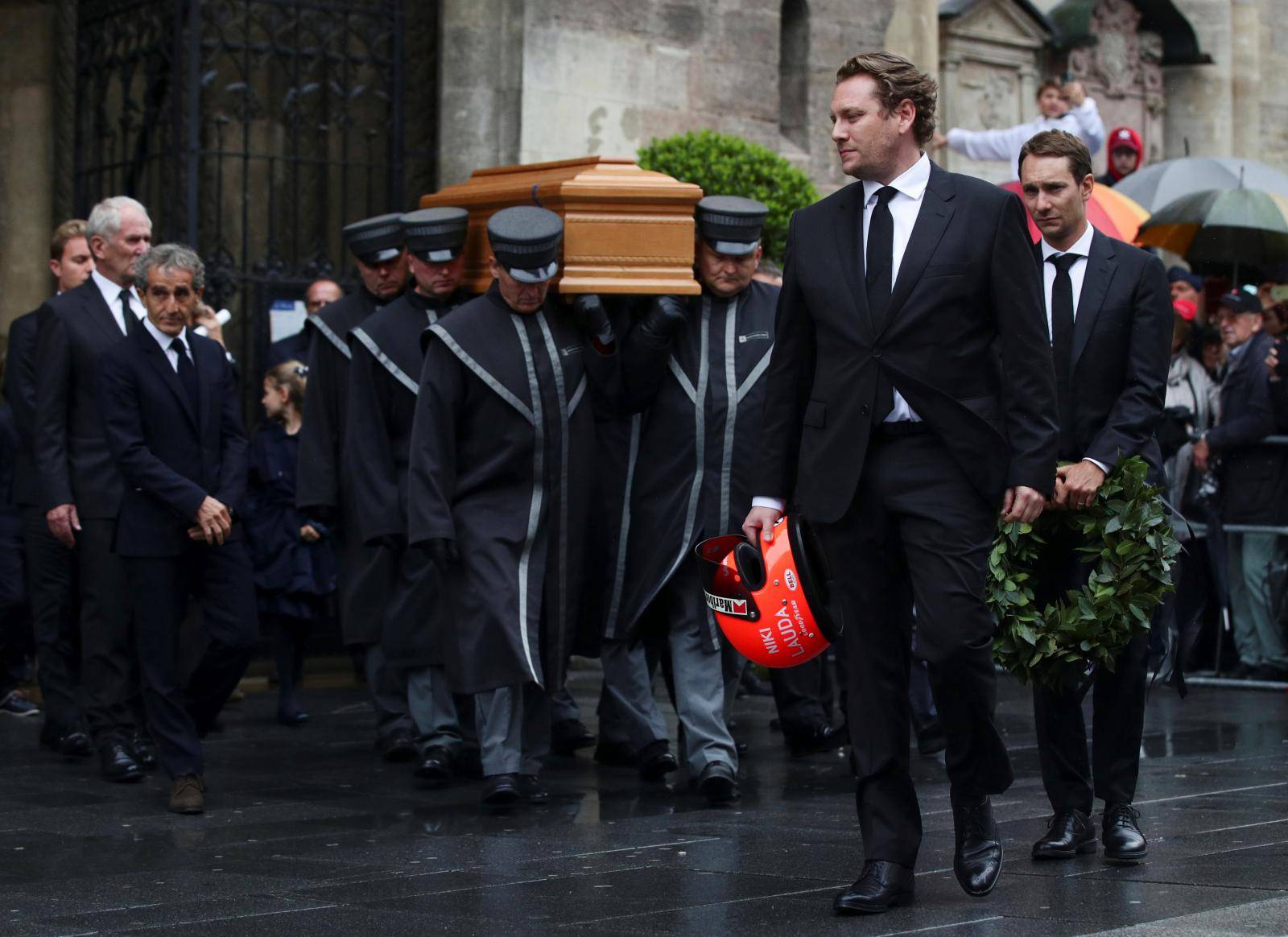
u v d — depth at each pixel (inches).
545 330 307.3
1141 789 306.2
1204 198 568.4
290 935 198.5
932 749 358.9
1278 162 933.8
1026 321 206.8
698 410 315.3
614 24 576.4
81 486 339.3
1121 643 229.6
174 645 302.4
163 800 309.7
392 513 335.3
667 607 318.7
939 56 742.5
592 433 311.7
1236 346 508.7
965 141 644.1
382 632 342.3
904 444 207.6
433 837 269.1
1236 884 216.7
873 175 210.7
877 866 205.9
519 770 302.7
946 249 206.5
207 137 533.3
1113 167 665.0
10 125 556.7
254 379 520.1
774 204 540.1
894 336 205.9
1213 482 497.4
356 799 310.8
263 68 541.6
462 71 559.5
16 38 557.0
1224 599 496.1
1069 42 780.6
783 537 225.6
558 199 313.4
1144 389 243.8
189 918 209.5
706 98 598.9
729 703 325.4
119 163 532.4
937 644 202.7
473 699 339.6
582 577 309.3
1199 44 850.1
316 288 460.1
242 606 313.9
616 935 195.5
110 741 333.7
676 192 314.2
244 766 350.9
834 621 228.8
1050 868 232.1
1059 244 250.7
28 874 242.1
